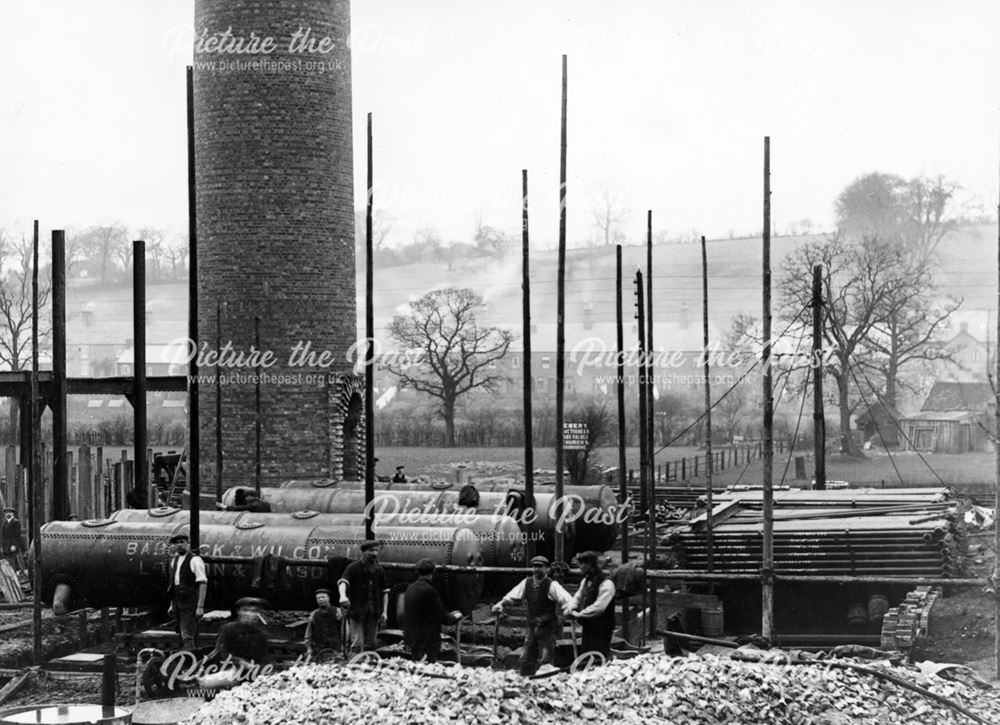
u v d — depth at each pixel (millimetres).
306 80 58500
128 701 30344
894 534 42188
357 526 37344
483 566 36844
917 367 136625
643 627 35812
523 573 34188
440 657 31719
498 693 23828
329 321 59406
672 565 48344
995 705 25062
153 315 184375
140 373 54062
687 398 136000
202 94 59125
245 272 58531
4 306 130000
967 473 93625
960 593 39312
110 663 26281
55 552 37625
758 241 196750
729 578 32312
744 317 132625
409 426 134125
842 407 109062
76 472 57750
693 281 176500
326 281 59250
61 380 50969
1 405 128625
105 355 163875
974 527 51781
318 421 59125
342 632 31297
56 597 37688
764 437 32250
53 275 51156
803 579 31578
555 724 23109
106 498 56781
